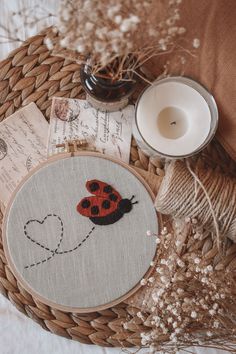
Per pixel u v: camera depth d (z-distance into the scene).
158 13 0.42
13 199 0.49
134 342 0.50
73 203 0.49
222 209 0.46
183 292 0.48
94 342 0.50
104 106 0.49
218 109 0.48
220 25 0.46
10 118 0.50
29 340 0.56
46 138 0.50
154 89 0.48
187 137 0.48
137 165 0.51
